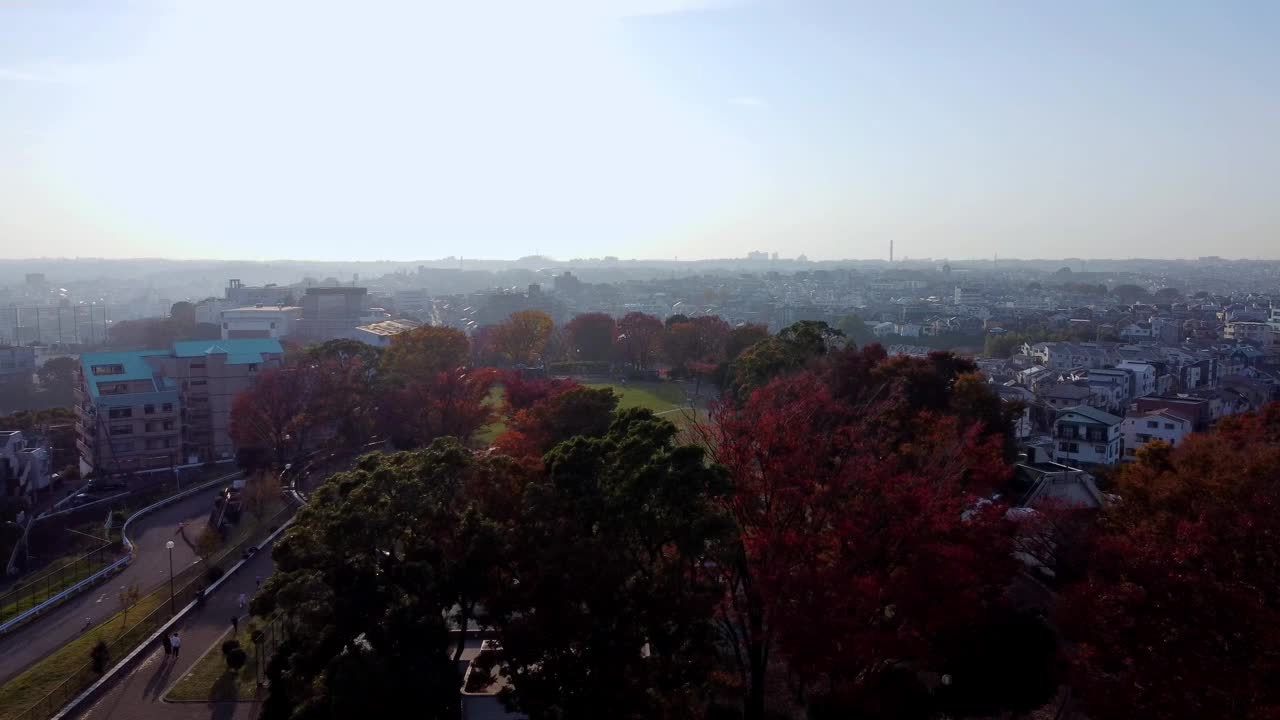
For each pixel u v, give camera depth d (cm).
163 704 3469
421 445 7231
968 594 3086
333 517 3092
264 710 3078
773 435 3450
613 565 2903
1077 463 7688
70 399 15925
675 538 2953
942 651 3375
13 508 6819
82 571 5622
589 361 13362
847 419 5097
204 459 8688
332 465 7400
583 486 3141
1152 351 14038
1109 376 11206
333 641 2955
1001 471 4147
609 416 5641
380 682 2770
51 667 3978
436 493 3250
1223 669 2477
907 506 3209
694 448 3008
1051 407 9400
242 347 9175
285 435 7719
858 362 6712
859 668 3138
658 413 8700
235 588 4794
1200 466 4278
